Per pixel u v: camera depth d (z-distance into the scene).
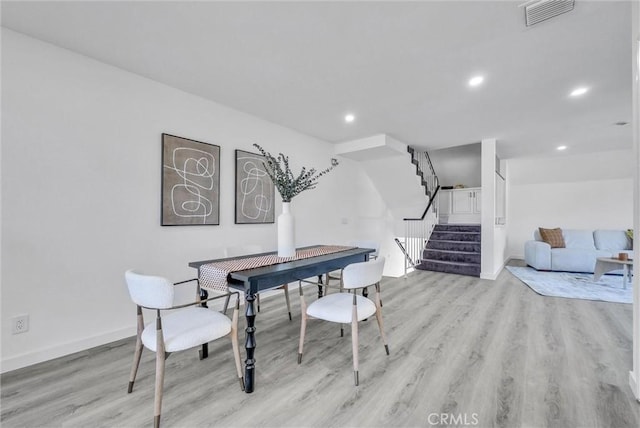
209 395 1.69
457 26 1.92
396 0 1.68
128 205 2.48
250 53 2.24
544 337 2.47
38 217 2.04
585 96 3.00
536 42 2.09
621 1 1.67
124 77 2.47
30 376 1.87
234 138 3.35
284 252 2.45
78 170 2.21
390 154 4.99
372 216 5.91
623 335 2.51
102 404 1.60
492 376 1.88
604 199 5.93
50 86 2.09
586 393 1.69
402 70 2.49
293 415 1.52
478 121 3.80
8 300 1.92
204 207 3.01
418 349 2.27
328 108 3.34
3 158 1.90
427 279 4.73
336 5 1.72
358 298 2.23
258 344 2.38
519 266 5.86
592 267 5.01
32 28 1.93
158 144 2.68
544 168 6.31
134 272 1.67
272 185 3.79
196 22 1.88
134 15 1.80
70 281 2.18
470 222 7.47
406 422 1.46
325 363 2.07
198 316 1.80
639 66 1.56
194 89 2.85
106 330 2.35
